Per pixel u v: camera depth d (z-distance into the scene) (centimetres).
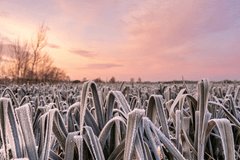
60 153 192
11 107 147
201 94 181
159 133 157
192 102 215
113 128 172
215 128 217
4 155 140
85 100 165
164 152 175
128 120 142
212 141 222
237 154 207
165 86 551
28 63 3444
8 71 3366
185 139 206
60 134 168
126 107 175
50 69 3575
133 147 135
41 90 766
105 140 163
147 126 154
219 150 218
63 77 3550
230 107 257
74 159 164
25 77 3400
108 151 168
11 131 144
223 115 253
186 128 210
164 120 174
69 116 196
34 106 339
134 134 137
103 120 183
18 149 142
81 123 160
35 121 202
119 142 167
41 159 142
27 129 144
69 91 646
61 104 337
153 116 184
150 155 147
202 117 178
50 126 150
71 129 192
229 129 153
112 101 189
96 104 185
